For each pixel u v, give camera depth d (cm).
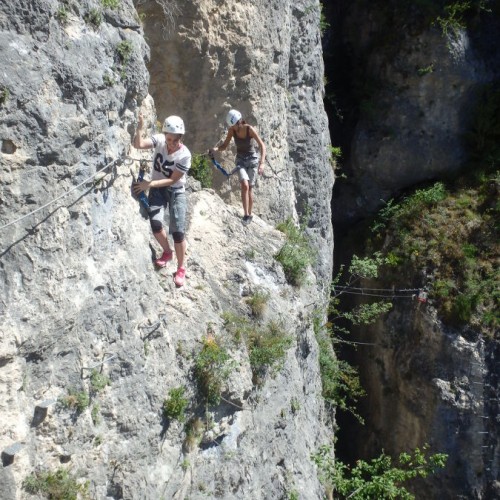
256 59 1223
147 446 801
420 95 1872
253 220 1230
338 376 1622
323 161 1627
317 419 1323
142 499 782
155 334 835
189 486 868
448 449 1686
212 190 1194
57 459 698
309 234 1605
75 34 717
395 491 1043
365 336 1864
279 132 1362
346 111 1959
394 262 1794
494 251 1764
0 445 641
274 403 1077
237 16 1178
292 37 1525
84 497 718
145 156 897
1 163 648
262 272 1138
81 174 728
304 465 1170
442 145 1895
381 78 1902
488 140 1888
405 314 1778
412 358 1748
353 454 1867
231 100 1215
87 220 739
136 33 815
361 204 1947
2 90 641
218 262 1083
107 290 763
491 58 1891
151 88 1148
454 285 1736
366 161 1919
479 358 1684
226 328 973
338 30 1962
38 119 672
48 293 689
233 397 934
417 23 1852
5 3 643
